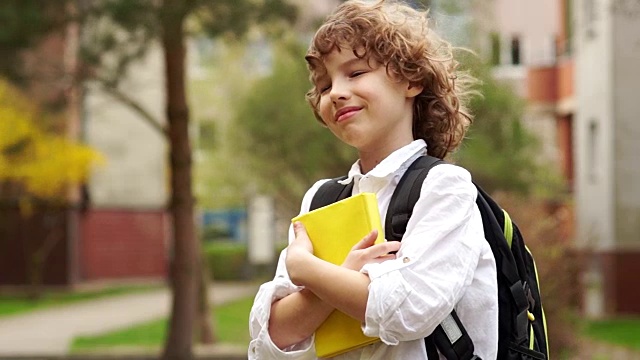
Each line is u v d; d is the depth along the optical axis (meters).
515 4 20.61
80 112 25.12
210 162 29.14
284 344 2.35
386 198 2.38
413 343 2.27
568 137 24.81
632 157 19.91
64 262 29.19
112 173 31.97
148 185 32.41
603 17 20.22
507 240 2.47
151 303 25.38
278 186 22.80
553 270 10.41
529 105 21.98
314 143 20.94
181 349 14.23
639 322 18.84
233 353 14.98
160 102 31.75
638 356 13.82
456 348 2.26
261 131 22.09
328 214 2.35
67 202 28.22
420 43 2.43
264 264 31.16
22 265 28.80
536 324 2.49
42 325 20.30
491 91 19.03
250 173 25.42
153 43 13.05
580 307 11.39
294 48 13.49
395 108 2.42
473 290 2.30
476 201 2.43
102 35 13.08
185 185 14.23
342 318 2.31
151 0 12.13
